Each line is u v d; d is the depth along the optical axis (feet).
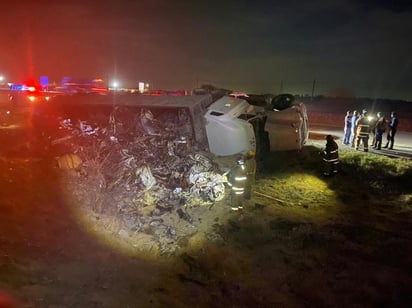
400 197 37.70
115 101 39.78
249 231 27.84
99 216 26.63
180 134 36.06
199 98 38.88
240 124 36.27
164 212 29.04
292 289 21.03
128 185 30.35
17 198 26.86
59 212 26.22
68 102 40.78
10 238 21.09
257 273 22.50
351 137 60.34
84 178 31.71
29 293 16.34
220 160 34.73
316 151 52.01
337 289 21.15
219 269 22.44
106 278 19.27
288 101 47.96
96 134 37.50
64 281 18.13
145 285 19.35
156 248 23.93
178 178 32.14
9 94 80.89
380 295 20.52
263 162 45.44
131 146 34.65
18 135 46.88
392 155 52.80
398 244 26.76
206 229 27.48
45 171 33.32
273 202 34.83
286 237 27.32
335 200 36.50
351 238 28.02
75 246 22.09
